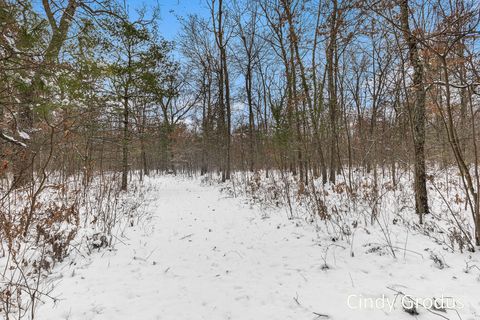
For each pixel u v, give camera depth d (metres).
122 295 3.28
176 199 10.88
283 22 10.29
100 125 8.24
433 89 4.91
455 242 4.43
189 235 5.82
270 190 9.62
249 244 5.11
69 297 3.21
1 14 2.78
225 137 19.47
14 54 2.88
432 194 8.17
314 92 9.81
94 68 4.12
